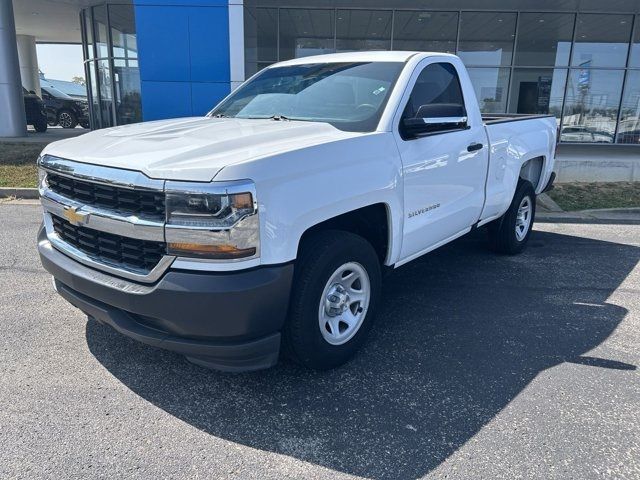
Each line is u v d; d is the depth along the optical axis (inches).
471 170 182.7
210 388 128.6
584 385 131.5
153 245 111.2
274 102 171.8
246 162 107.4
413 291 195.3
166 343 113.3
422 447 108.0
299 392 127.5
